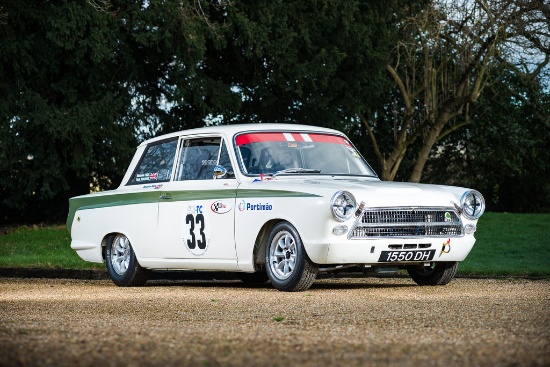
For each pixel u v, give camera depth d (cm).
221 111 2694
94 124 2519
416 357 493
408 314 777
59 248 1973
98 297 1054
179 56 2478
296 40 2650
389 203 1066
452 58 3112
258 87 2719
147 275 1296
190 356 504
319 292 1070
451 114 2988
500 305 853
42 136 2514
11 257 1778
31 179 2548
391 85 2986
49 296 1079
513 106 3806
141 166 1323
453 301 911
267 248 1106
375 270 1099
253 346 548
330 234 1037
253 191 1116
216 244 1156
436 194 1112
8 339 571
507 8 2678
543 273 1328
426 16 2719
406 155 3859
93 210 1358
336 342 567
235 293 1083
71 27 2347
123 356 503
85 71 2491
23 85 2480
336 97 2883
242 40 2530
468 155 3869
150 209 1252
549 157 3997
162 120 2877
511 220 2586
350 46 2759
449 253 1112
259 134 1196
